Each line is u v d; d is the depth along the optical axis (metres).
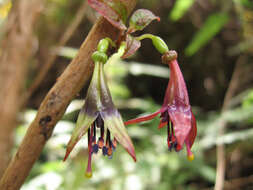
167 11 0.47
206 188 0.43
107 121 0.09
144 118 0.10
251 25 0.35
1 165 0.22
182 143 0.09
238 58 0.46
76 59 0.10
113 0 0.09
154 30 0.49
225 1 0.41
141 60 0.51
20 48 0.23
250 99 0.34
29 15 0.23
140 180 0.33
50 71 0.49
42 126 0.10
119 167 0.33
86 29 0.48
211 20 0.30
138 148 0.38
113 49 0.10
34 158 0.10
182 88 0.11
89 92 0.09
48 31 0.48
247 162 0.44
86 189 0.31
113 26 0.10
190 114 0.10
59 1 0.47
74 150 0.28
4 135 0.22
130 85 0.52
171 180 0.37
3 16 0.27
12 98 0.23
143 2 0.46
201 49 0.48
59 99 0.10
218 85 0.50
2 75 0.23
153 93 0.54
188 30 0.48
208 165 0.42
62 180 0.27
